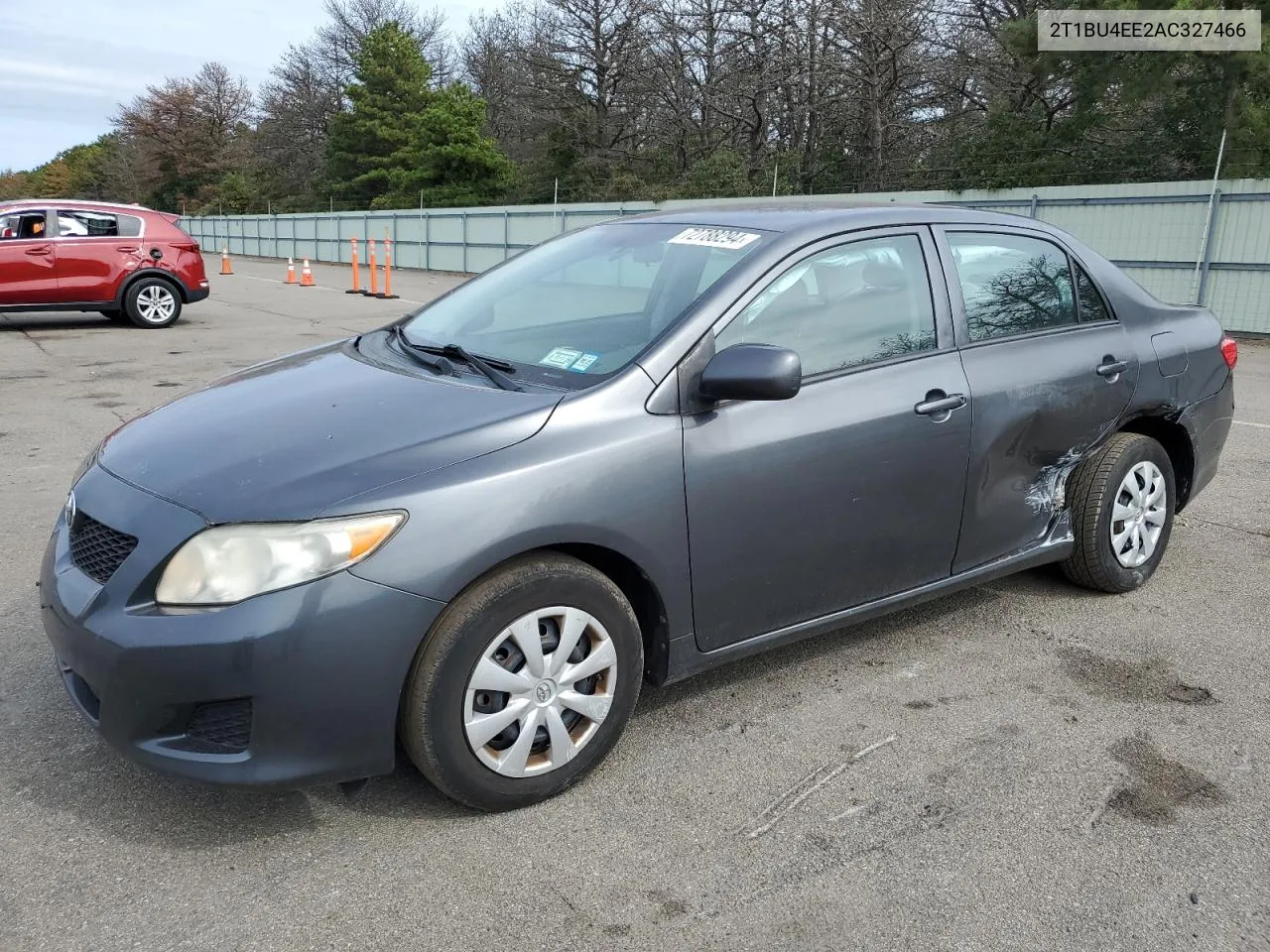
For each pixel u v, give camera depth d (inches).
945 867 101.2
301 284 950.4
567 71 1604.3
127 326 558.9
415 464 102.3
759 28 1330.0
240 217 1899.6
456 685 102.0
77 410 325.7
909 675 143.3
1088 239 676.7
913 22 1144.8
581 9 1582.2
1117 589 171.5
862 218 139.1
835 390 127.7
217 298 773.9
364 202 2272.4
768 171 1246.9
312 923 92.5
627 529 110.6
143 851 102.7
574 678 110.2
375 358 138.9
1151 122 853.2
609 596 111.2
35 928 91.4
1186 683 141.7
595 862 101.5
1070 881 99.3
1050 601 171.0
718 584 120.3
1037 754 122.8
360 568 96.6
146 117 2913.4
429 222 1295.5
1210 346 180.5
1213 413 181.9
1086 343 159.6
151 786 114.0
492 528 101.7
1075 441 157.5
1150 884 98.9
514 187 1820.9
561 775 110.9
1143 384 165.8
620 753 122.2
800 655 149.6
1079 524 164.6
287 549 95.5
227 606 94.9
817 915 94.0
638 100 1569.9
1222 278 611.8
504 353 130.7
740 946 90.0
